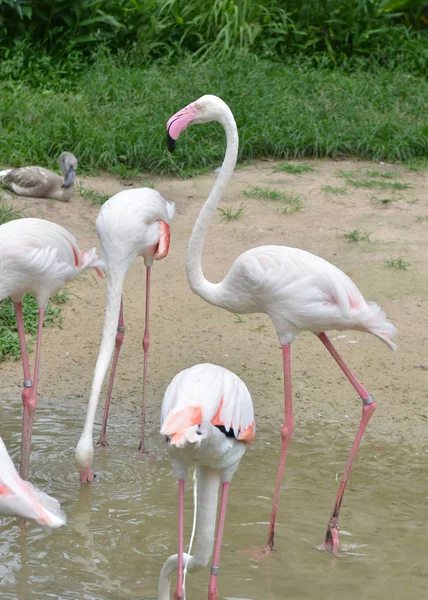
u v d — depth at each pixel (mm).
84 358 10594
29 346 10750
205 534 6141
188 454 5852
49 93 18203
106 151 15922
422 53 21062
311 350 11000
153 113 16969
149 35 20766
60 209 14289
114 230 8766
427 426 9438
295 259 7609
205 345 10961
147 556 7215
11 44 20125
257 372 10398
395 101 18734
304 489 8266
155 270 12875
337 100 18344
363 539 7520
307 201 15141
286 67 20062
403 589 6840
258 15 21562
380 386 10156
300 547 7387
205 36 21328
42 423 9312
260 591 6781
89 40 20188
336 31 21703
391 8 22234
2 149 15875
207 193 15273
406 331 11305
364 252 13352
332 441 9125
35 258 8086
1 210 13203
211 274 12477
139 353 10742
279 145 16891
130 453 8898
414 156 17188
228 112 8117
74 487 8227
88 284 12430
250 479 8406
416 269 12898
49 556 7176
